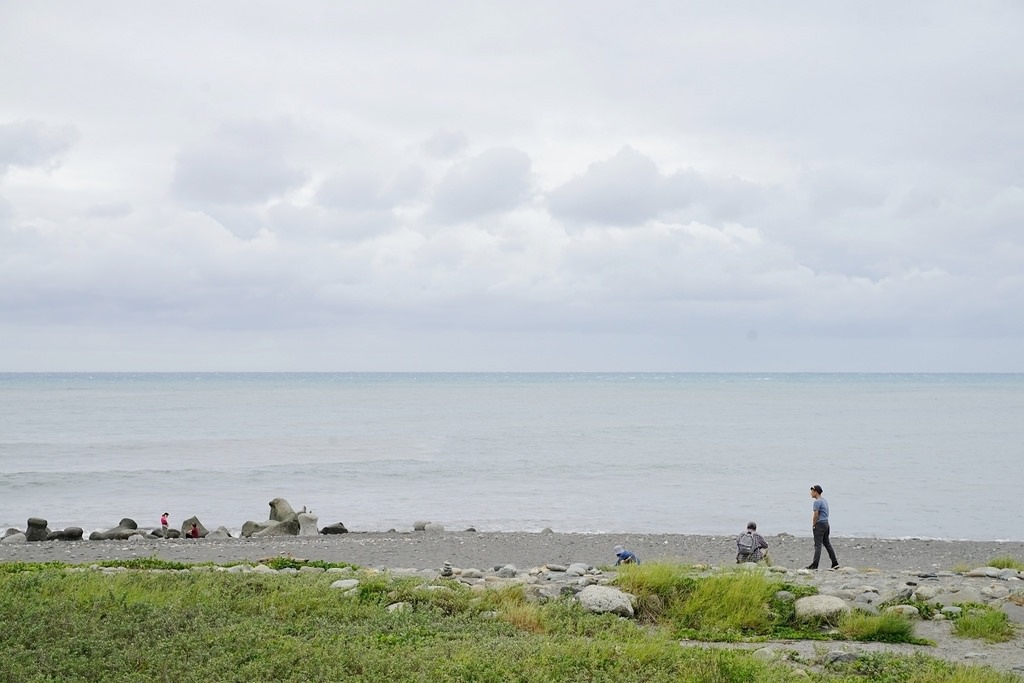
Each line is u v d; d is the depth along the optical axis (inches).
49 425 3257.9
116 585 595.2
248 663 405.7
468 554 1135.0
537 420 3786.9
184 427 3213.6
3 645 418.0
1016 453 2504.9
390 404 5113.2
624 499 1704.0
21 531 1317.7
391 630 502.3
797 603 601.9
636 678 407.8
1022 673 470.9
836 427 3481.8
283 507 1437.0
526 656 437.4
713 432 3203.7
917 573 835.4
